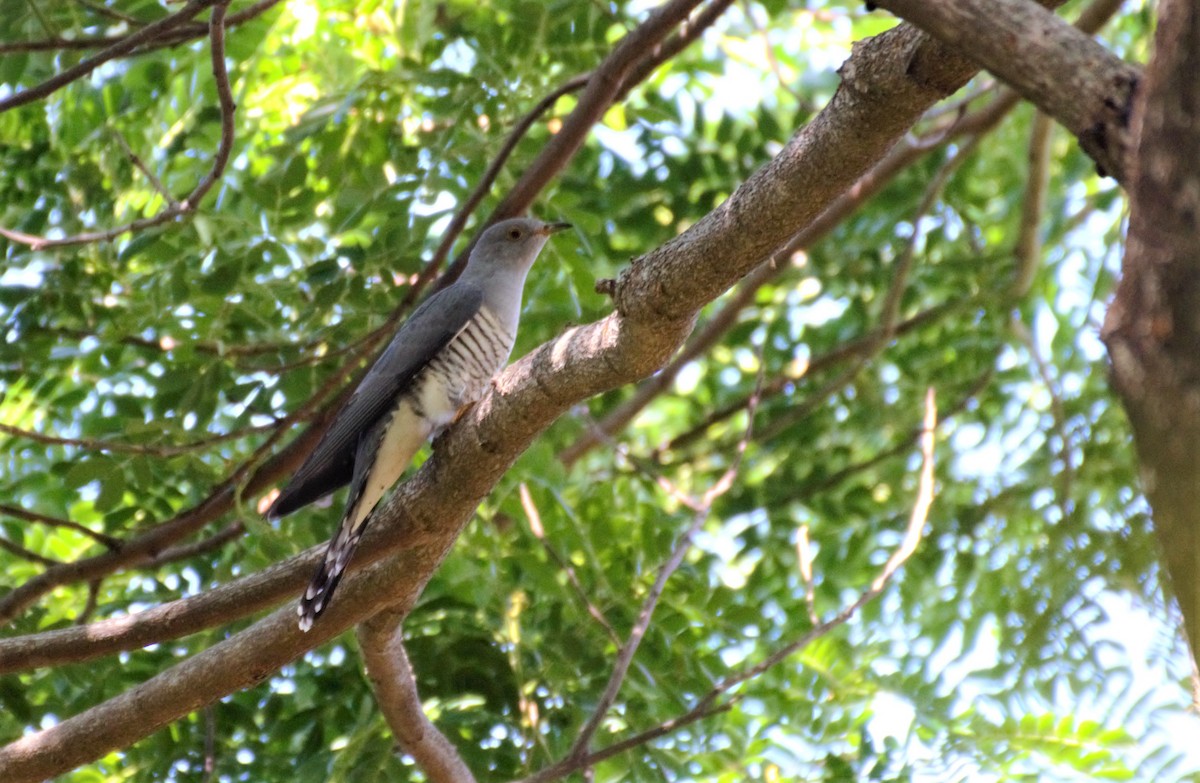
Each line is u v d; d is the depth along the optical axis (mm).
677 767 10859
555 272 12664
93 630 8430
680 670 11109
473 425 7574
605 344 7125
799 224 6543
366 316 11336
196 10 8758
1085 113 4344
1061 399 14055
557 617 11102
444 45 12750
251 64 13523
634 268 6992
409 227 11414
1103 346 3773
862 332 16156
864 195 14438
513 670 11086
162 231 10914
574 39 12180
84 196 11688
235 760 11141
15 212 11734
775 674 12391
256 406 11242
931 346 16031
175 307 11094
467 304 9836
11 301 11391
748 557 15148
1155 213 3650
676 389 18031
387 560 8078
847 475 15258
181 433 10461
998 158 17047
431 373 9492
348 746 10500
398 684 8789
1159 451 3551
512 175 12477
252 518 10312
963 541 14094
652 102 13781
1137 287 3668
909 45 5859
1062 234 16078
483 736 10828
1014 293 15219
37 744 8469
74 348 11742
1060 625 9688
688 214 13891
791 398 16438
